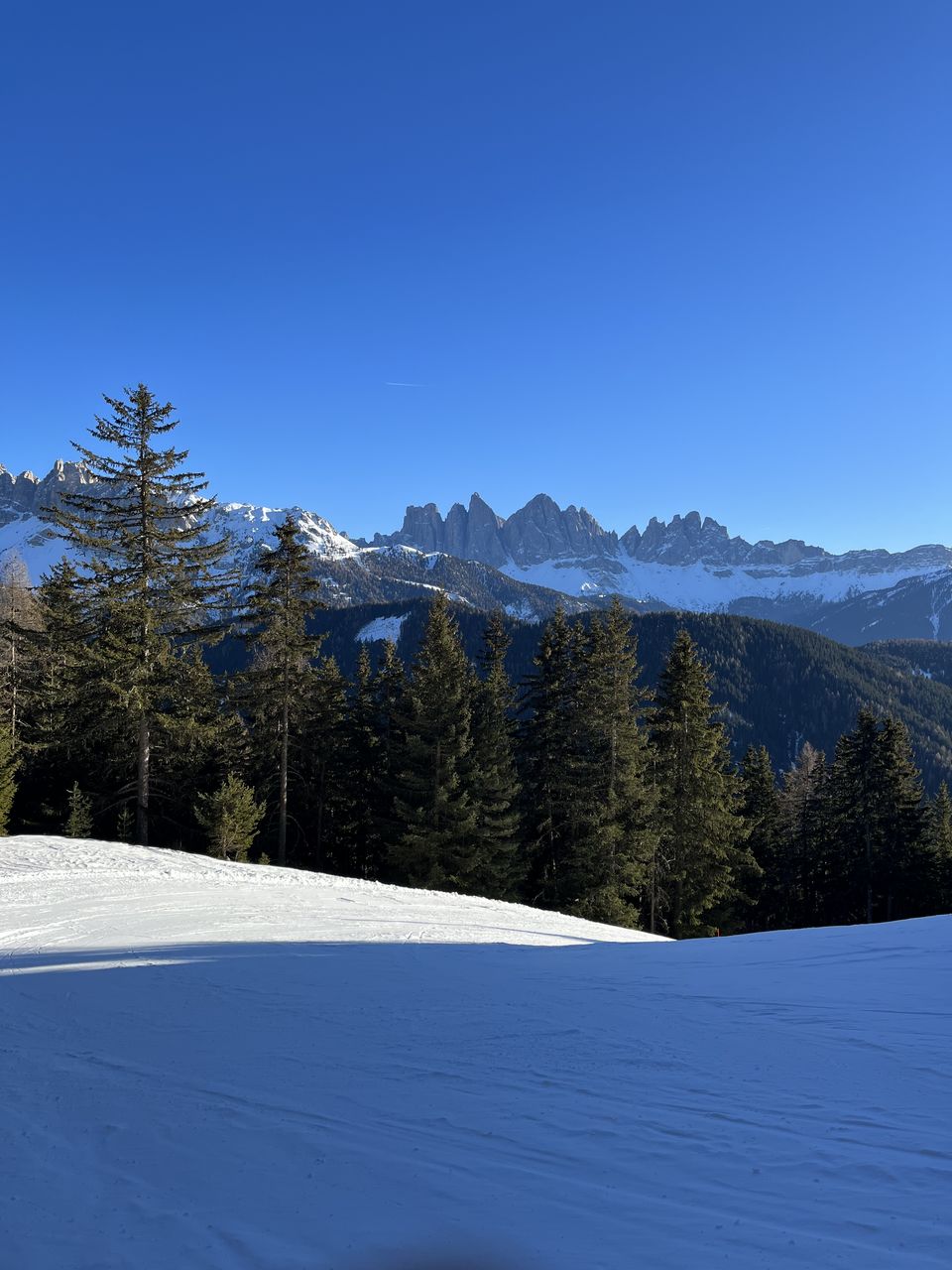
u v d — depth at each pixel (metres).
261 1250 3.70
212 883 19.75
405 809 33.34
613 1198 4.17
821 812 51.31
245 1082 6.03
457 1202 4.14
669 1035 7.25
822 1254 3.59
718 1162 4.57
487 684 38.44
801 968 10.23
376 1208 4.08
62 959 10.86
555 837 37.81
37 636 31.41
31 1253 3.69
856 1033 7.20
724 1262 3.54
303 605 32.81
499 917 18.42
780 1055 6.59
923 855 44.09
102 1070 6.34
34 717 37.31
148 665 28.52
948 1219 3.90
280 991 9.11
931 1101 5.48
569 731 37.25
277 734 34.03
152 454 29.36
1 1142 4.95
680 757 38.41
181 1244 3.76
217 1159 4.68
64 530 29.16
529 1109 5.43
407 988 9.30
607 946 12.97
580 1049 6.84
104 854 22.31
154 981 9.57
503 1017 7.95
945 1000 8.29
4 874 18.75
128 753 30.38
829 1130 5.02
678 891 38.25
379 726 42.03
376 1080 6.07
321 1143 4.90
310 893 19.34
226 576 31.22
